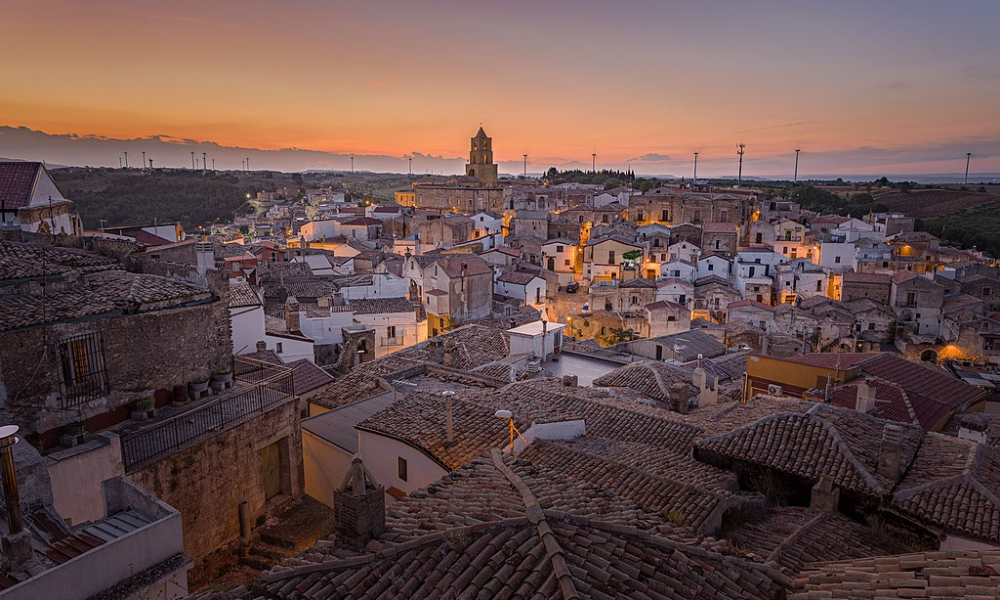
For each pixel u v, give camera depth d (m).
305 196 193.75
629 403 26.80
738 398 34.75
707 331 73.25
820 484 17.66
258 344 35.84
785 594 10.77
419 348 43.38
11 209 32.25
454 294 68.69
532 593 9.38
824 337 77.00
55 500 16.64
